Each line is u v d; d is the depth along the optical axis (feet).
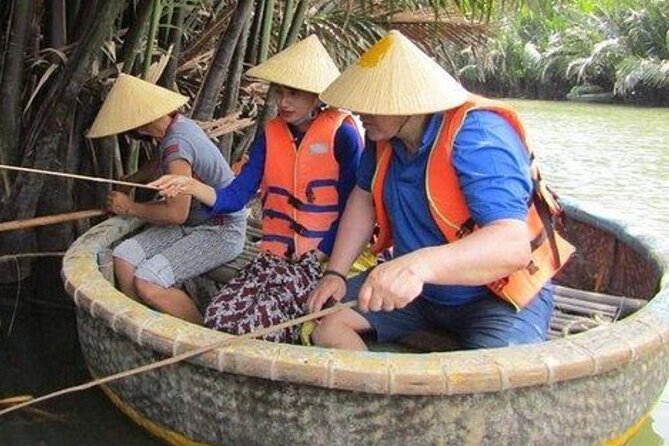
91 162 13.52
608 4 80.53
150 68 13.57
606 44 78.48
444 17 18.43
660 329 8.27
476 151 7.95
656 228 22.24
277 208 10.22
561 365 7.47
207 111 14.46
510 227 7.60
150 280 10.37
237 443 7.99
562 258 9.30
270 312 9.47
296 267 9.93
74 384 10.25
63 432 9.01
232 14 14.93
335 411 7.57
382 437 7.57
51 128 12.59
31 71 13.25
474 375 7.29
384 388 7.30
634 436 9.32
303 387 7.57
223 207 10.42
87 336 9.30
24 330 12.00
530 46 83.46
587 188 28.19
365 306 7.25
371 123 8.41
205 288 12.14
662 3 76.23
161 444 8.72
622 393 8.16
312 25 18.13
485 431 7.57
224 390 7.86
